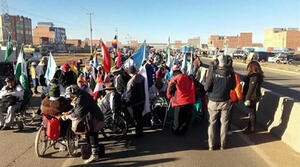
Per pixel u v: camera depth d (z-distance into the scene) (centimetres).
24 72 928
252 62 737
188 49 4641
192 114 790
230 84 617
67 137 604
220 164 561
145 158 599
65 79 1001
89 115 579
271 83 2202
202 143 691
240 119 906
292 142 650
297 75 3030
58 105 602
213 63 642
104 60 974
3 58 2720
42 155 618
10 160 591
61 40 18925
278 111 749
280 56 5678
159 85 945
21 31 13650
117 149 655
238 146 662
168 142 700
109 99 730
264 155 606
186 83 738
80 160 594
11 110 802
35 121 895
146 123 856
